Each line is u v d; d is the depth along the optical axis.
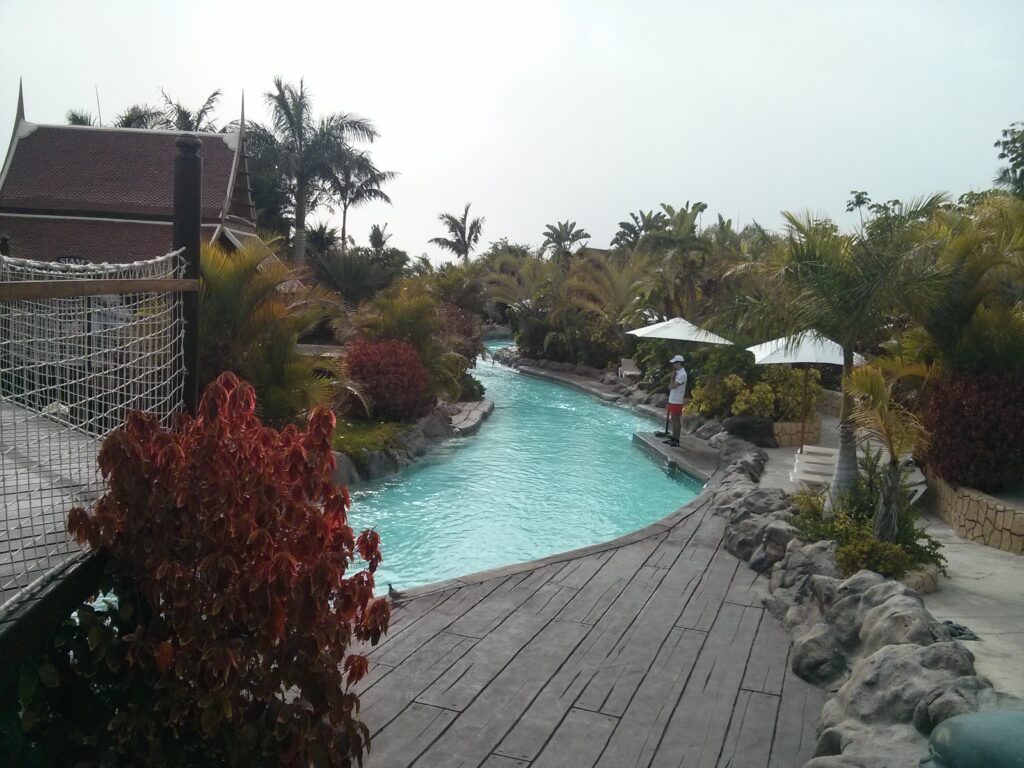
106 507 3.52
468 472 15.67
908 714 4.33
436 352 20.06
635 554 8.97
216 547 3.46
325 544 3.73
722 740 4.98
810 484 12.34
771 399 17.59
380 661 5.95
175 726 3.52
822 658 5.84
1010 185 24.61
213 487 3.53
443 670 5.84
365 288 37.03
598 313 34.47
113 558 3.62
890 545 7.63
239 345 12.72
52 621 3.26
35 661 3.25
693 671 5.96
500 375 35.34
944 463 10.36
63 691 3.57
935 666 4.62
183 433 3.90
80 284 3.53
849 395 9.38
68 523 3.42
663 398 24.11
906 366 11.23
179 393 5.15
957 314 10.60
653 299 27.59
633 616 7.06
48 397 3.60
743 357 18.73
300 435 4.09
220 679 3.33
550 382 32.88
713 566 8.58
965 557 8.84
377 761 4.61
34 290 3.19
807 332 10.59
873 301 9.16
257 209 41.34
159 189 24.77
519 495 14.08
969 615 6.94
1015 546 8.98
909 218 9.38
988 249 10.41
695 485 14.88
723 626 6.88
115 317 4.16
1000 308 10.41
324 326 30.17
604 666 6.01
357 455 14.45
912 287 9.34
